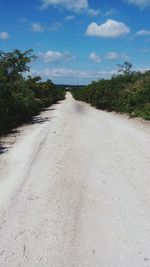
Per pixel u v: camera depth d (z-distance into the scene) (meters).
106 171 7.79
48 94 39.38
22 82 20.62
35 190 6.62
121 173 7.60
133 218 5.31
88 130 13.93
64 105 37.94
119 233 4.86
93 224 5.15
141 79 25.78
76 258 4.29
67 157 9.12
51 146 10.61
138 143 10.83
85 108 31.55
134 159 8.79
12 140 12.41
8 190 6.66
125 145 10.56
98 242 4.64
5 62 18.69
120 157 9.03
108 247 4.52
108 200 6.05
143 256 4.29
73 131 13.70
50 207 5.79
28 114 21.70
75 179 7.25
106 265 4.13
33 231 4.98
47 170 7.94
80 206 5.81
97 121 17.50
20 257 4.34
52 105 39.25
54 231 4.96
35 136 12.83
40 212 5.61
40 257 4.33
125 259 4.24
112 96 26.88
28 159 9.04
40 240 4.73
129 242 4.62
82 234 4.86
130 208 5.68
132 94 22.95
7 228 5.10
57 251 4.45
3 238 4.82
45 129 14.76
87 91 45.75
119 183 6.93
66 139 11.80
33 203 5.98
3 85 16.31
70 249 4.49
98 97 30.28
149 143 10.82
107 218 5.34
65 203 5.95
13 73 19.28
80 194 6.36
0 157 9.55
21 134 13.94
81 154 9.48
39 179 7.29
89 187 6.74
